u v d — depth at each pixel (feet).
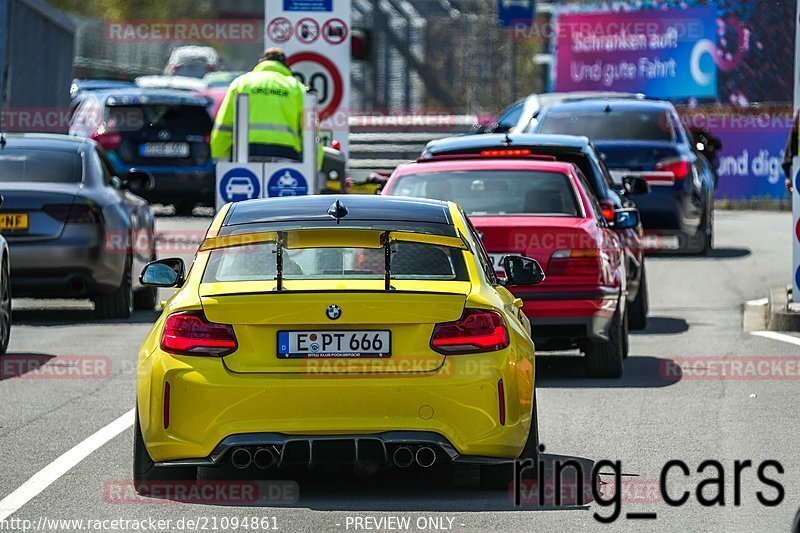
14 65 205.46
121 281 152.46
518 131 223.10
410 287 74.84
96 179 155.02
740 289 175.42
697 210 205.67
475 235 83.76
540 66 409.69
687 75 327.88
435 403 72.84
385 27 440.04
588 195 119.65
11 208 147.43
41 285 148.15
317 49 192.65
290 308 73.00
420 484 79.46
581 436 92.17
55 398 106.52
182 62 449.06
